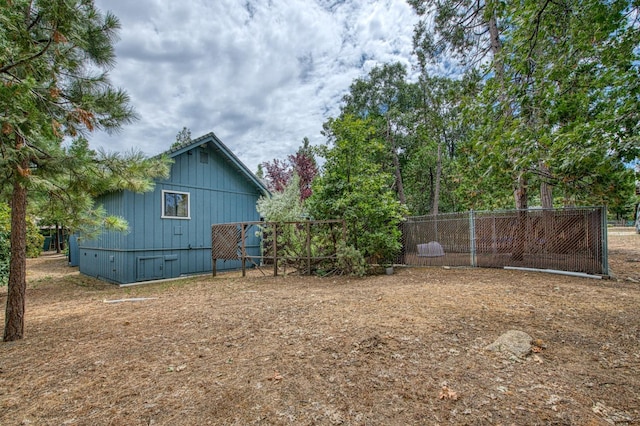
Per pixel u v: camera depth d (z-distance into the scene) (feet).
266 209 34.09
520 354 9.50
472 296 16.65
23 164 10.96
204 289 23.20
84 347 11.01
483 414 6.75
